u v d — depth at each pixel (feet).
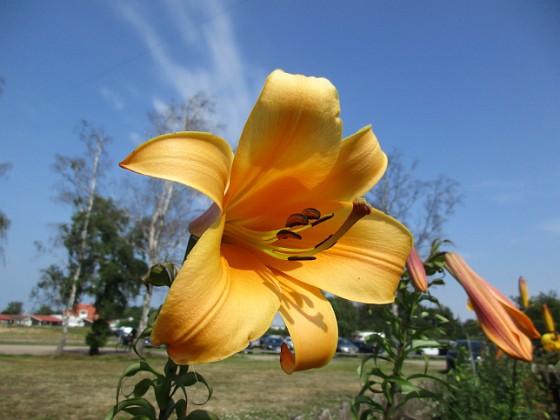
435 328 1.65
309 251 0.93
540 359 3.68
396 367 1.63
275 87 0.80
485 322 1.44
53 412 3.95
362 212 0.87
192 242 0.85
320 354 0.85
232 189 0.86
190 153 0.70
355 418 1.53
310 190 0.96
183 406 0.79
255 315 0.73
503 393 3.01
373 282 0.98
